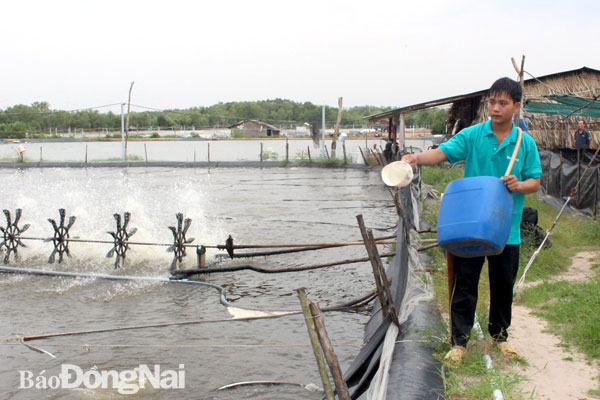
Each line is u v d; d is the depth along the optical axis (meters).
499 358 4.90
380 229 14.09
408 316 5.70
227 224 15.11
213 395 5.60
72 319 7.82
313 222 15.38
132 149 58.53
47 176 31.45
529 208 8.99
